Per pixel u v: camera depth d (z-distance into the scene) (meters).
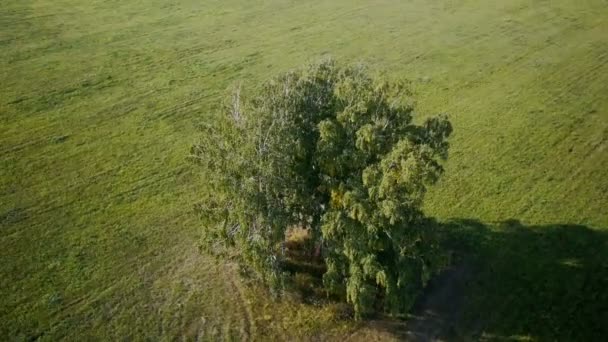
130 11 95.38
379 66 77.56
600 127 63.00
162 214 48.31
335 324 38.09
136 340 36.94
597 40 87.12
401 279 33.88
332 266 35.81
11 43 79.19
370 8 100.50
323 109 36.47
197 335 37.34
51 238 45.12
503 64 79.12
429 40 87.06
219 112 42.47
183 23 91.44
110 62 76.19
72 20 89.88
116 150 56.88
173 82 71.56
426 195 51.03
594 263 43.56
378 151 33.88
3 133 58.22
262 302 39.78
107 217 47.69
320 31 89.62
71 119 61.91
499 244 45.25
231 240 37.09
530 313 39.38
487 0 104.44
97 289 40.69
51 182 51.59
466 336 37.66
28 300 39.50
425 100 68.81
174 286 41.12
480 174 54.09
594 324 38.62
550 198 50.91
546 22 94.12
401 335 37.50
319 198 36.44
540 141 60.03
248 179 34.28
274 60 78.81
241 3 101.69
